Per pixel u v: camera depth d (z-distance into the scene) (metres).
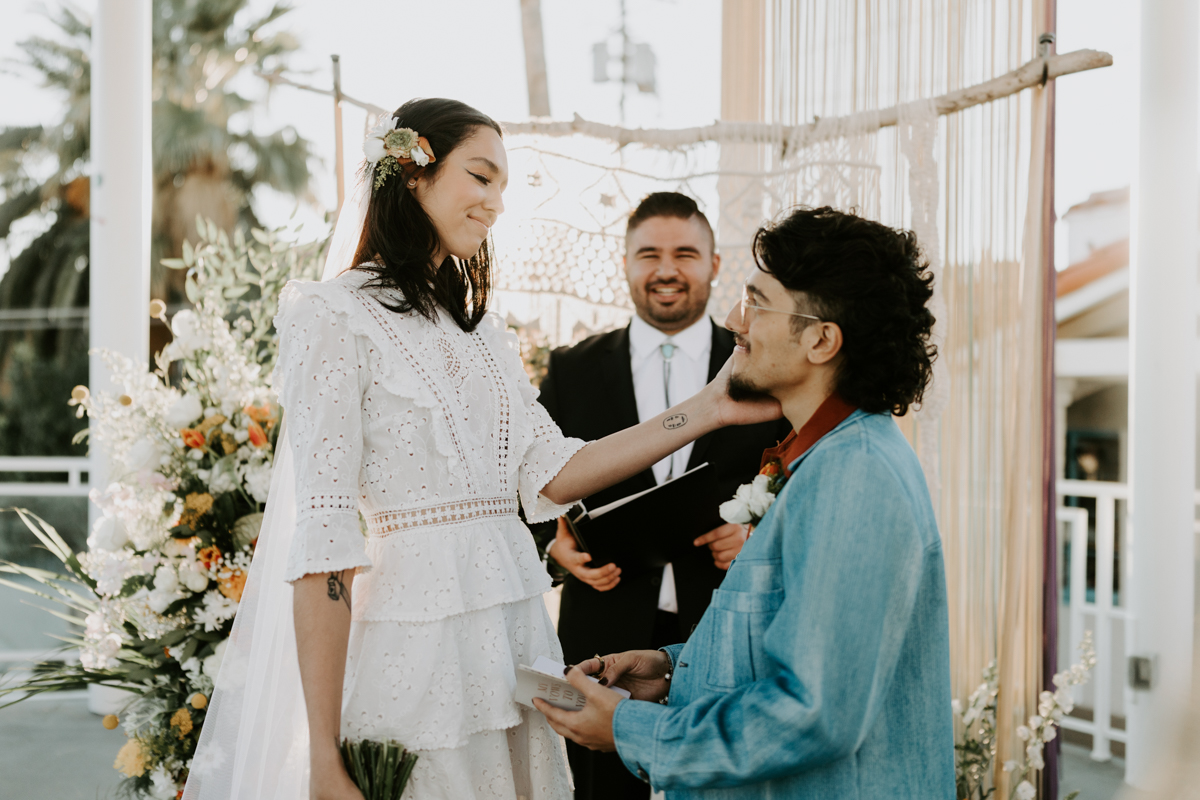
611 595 2.29
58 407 15.52
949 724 1.18
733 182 2.76
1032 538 2.40
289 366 1.35
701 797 1.17
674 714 1.17
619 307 2.86
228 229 15.45
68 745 3.52
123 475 2.44
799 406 1.24
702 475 2.00
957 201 2.43
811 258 1.16
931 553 1.14
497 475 1.48
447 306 1.51
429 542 1.35
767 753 1.05
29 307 15.70
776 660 1.08
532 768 1.46
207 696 2.17
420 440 1.37
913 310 1.18
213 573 2.21
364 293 1.41
